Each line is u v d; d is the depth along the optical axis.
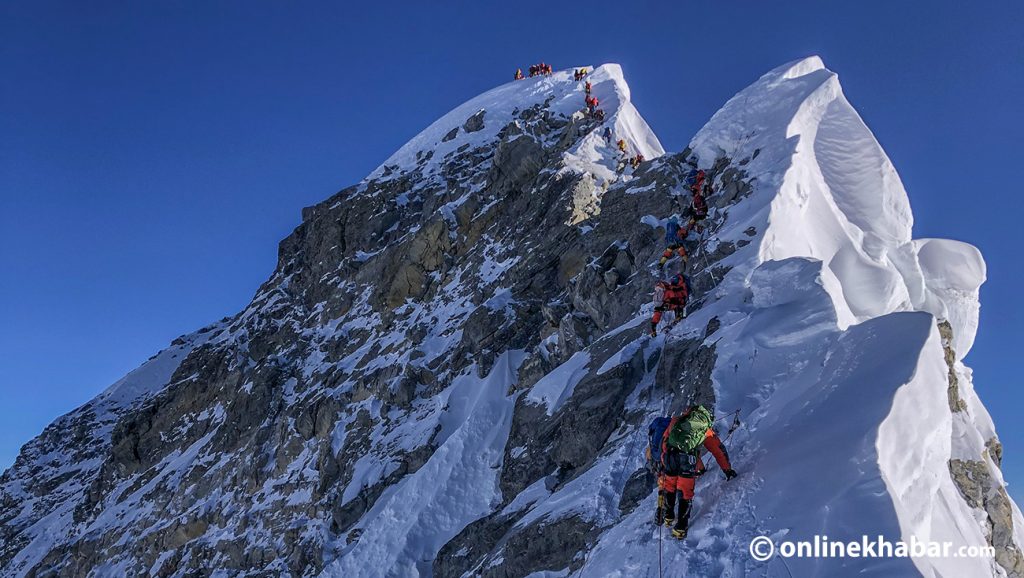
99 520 35.12
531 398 18.86
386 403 26.05
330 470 25.08
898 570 6.85
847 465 8.27
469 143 38.97
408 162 41.09
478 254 30.34
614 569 9.48
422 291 31.80
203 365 39.03
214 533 28.02
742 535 8.33
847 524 7.55
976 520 15.32
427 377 25.81
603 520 12.34
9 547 39.81
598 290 20.41
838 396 9.58
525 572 12.88
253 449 29.89
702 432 9.13
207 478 31.22
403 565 17.81
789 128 20.28
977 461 16.09
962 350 21.62
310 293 37.94
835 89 21.41
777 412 10.31
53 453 48.34
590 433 15.52
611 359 16.53
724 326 14.09
